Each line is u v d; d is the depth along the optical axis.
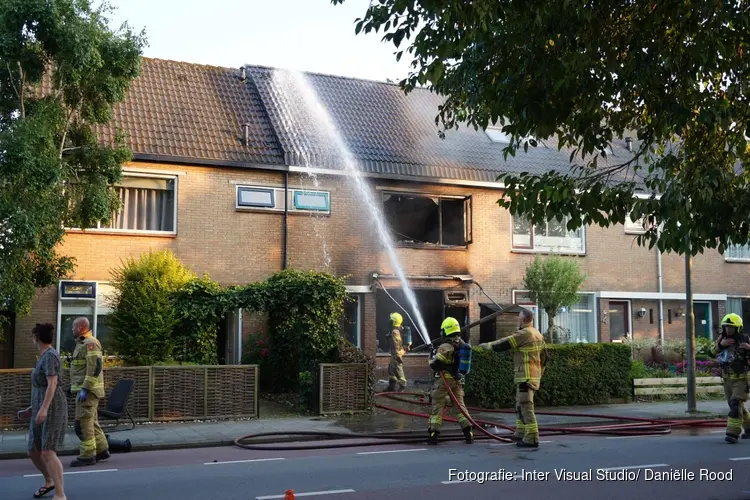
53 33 11.86
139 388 12.91
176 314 14.86
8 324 15.77
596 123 7.74
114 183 15.05
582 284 21.64
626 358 16.61
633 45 7.70
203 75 20.92
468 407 15.14
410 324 19.72
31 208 11.90
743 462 9.25
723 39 7.82
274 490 7.60
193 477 8.35
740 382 11.01
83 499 7.21
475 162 20.89
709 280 23.56
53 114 12.55
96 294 16.52
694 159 8.28
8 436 11.40
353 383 14.23
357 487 7.73
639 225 22.69
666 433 12.22
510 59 7.96
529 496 7.29
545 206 7.61
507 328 19.27
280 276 15.62
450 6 7.53
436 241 20.28
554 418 13.91
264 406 14.98
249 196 18.12
